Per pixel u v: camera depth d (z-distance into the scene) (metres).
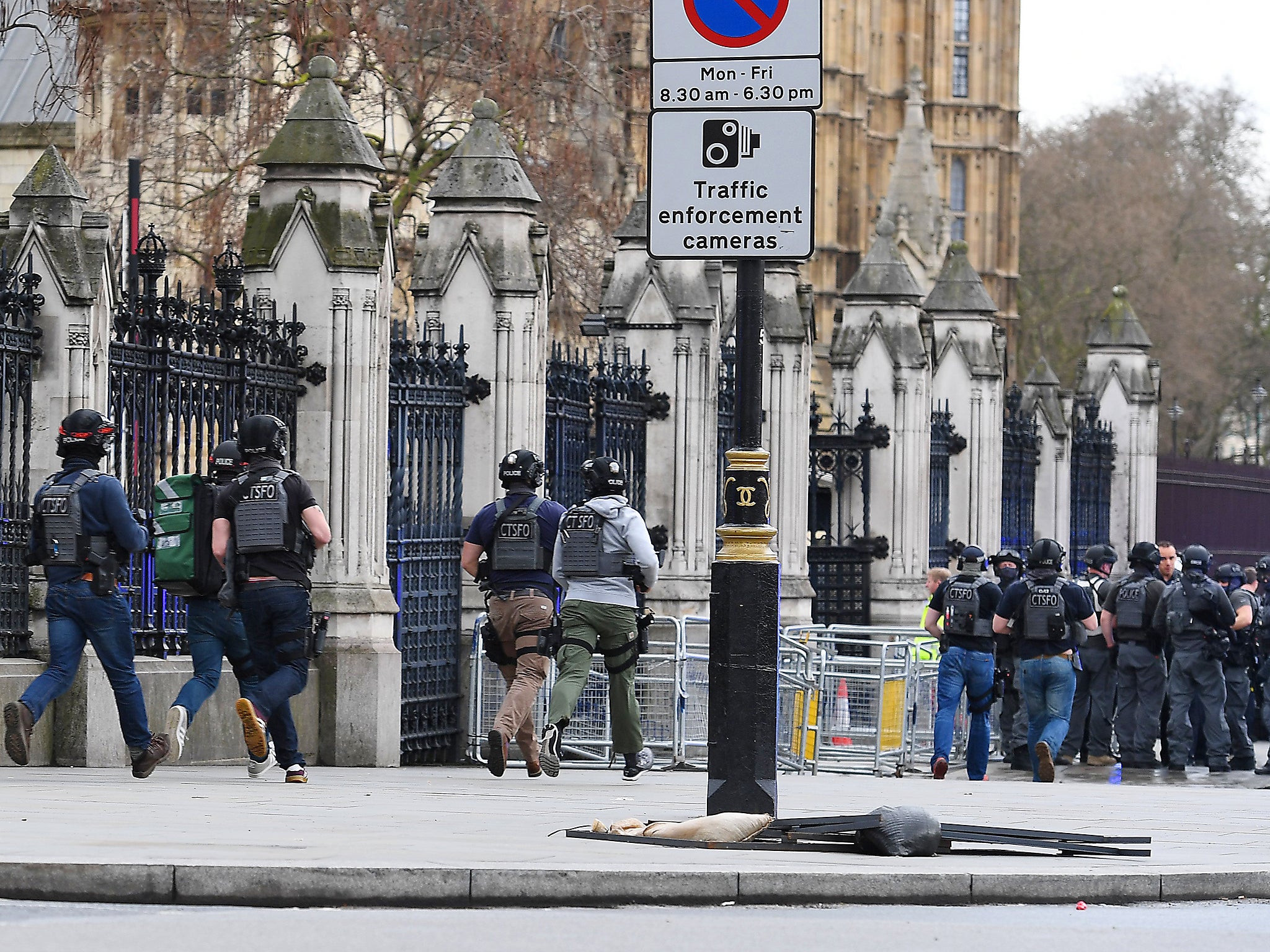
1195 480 140.88
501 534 49.31
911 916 30.20
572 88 110.06
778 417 84.25
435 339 64.31
